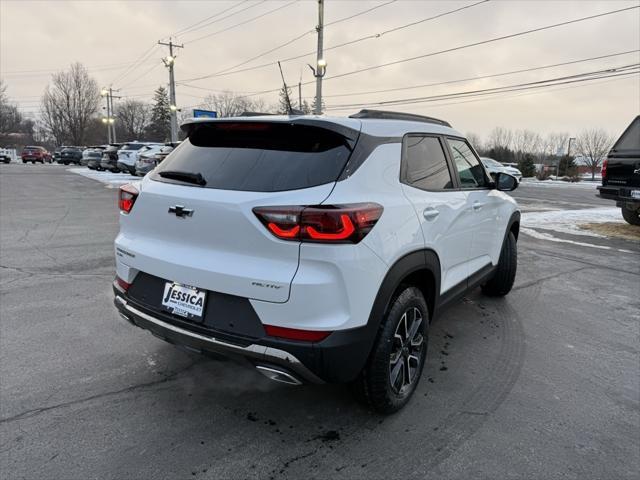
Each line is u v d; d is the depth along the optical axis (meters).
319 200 2.12
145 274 2.64
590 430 2.58
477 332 3.96
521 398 2.90
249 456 2.29
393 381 2.61
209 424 2.54
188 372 3.12
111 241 7.25
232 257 2.24
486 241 3.94
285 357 2.13
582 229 9.87
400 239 2.45
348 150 2.34
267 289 2.13
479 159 3.95
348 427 2.55
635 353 3.62
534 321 4.26
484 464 2.27
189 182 2.50
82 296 4.57
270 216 2.11
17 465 2.16
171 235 2.48
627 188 8.56
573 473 2.22
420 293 2.77
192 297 2.38
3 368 3.08
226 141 2.63
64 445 2.32
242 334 2.21
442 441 2.44
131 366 3.18
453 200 3.16
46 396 2.76
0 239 7.23
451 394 2.92
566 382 3.12
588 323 4.24
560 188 26.58
